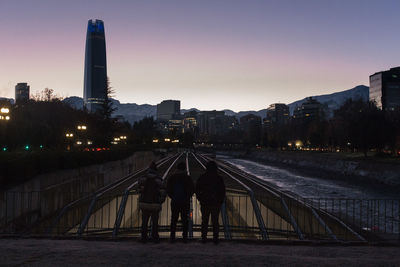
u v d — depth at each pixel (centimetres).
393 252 887
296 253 834
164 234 1770
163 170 4509
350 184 6456
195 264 655
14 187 1580
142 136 13062
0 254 729
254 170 10281
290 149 19325
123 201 1836
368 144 8400
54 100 7781
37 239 991
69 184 2334
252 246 923
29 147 3544
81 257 703
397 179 6103
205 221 934
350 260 707
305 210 2027
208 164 939
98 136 6328
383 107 18125
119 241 973
